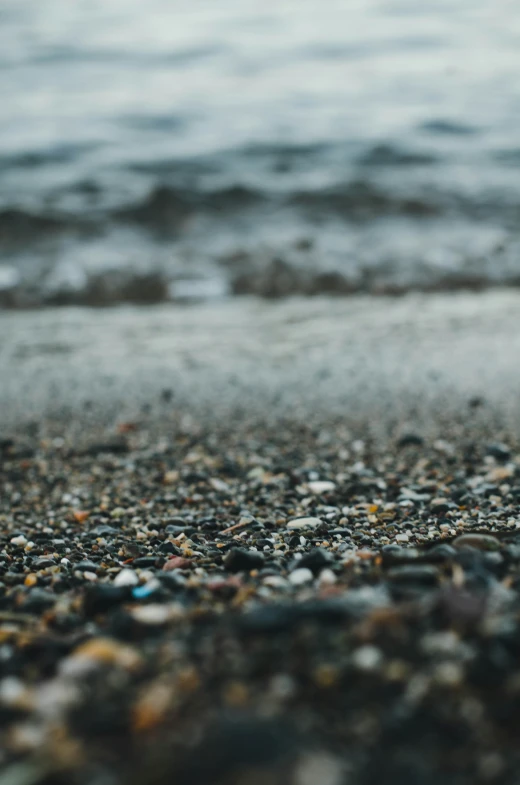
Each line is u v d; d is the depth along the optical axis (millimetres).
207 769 1396
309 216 16062
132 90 28828
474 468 5109
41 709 1681
